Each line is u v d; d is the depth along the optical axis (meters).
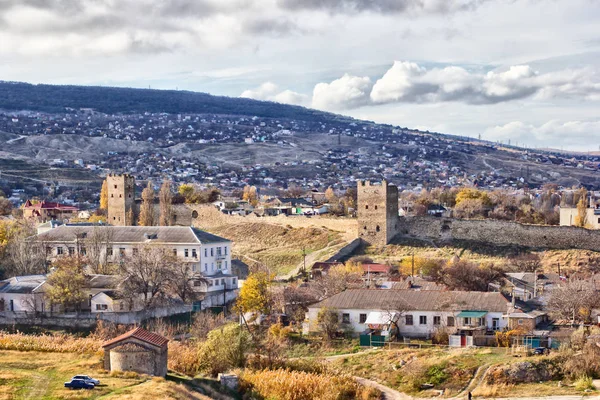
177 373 107.69
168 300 155.00
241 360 114.56
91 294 153.88
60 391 90.44
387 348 121.69
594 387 100.75
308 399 100.69
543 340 116.06
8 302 153.25
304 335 132.62
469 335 121.56
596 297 138.75
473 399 100.19
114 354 101.06
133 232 193.88
